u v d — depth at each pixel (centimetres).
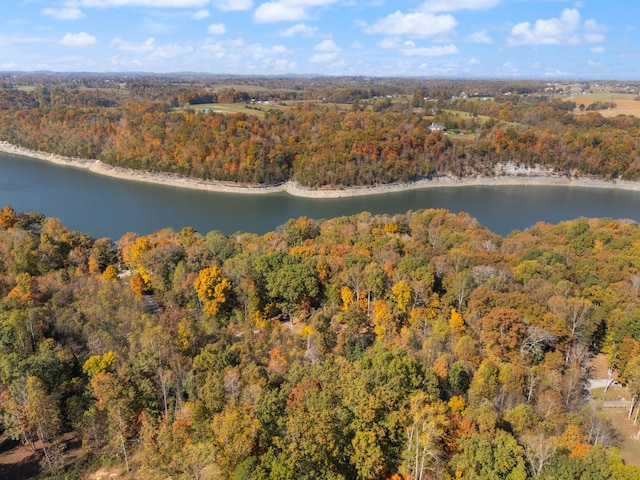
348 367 5819
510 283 9162
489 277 9088
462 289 8650
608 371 7900
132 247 11175
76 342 7500
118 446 5703
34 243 10681
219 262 10450
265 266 9581
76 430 6338
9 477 5528
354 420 4803
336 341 7594
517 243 13062
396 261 10194
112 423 5712
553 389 6306
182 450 4678
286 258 9781
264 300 9400
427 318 8206
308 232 14100
